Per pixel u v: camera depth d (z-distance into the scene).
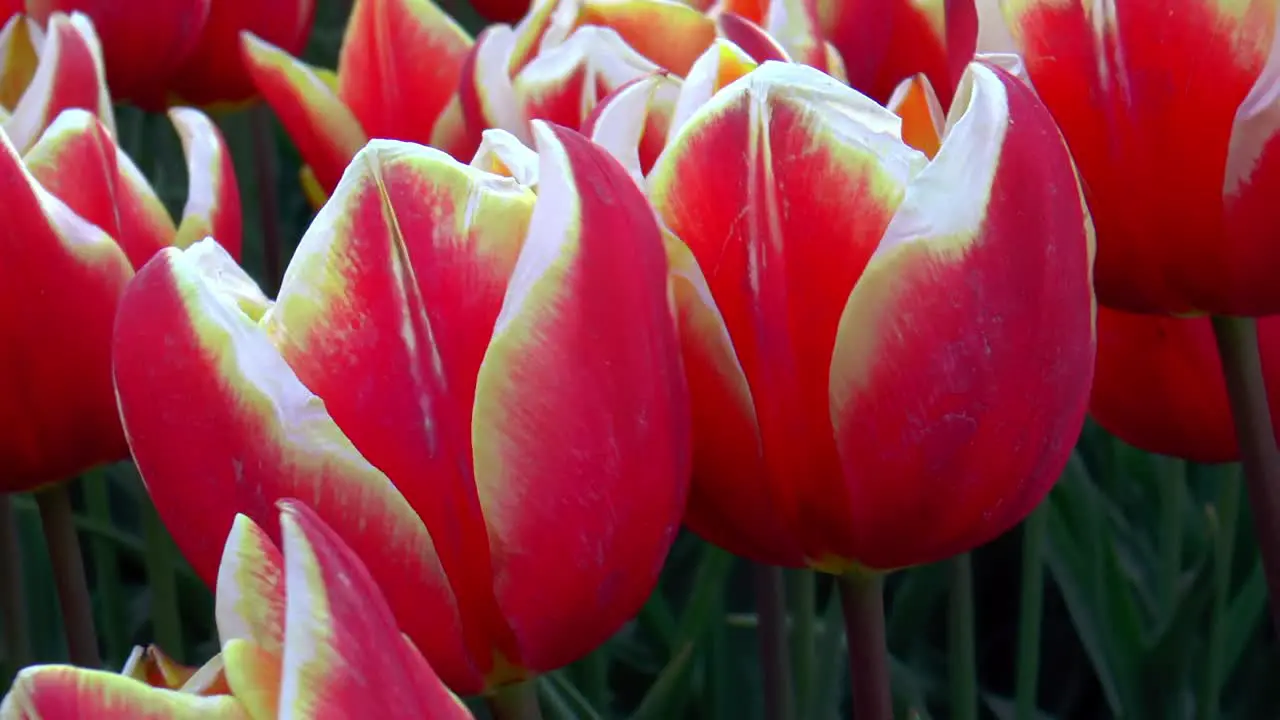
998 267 0.30
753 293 0.31
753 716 0.68
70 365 0.39
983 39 0.38
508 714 0.32
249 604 0.26
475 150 0.42
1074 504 0.62
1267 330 0.40
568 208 0.29
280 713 0.25
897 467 0.31
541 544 0.30
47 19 0.55
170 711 0.25
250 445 0.30
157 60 0.58
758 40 0.37
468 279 0.30
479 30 1.04
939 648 0.77
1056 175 0.31
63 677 0.25
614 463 0.30
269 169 0.75
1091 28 0.35
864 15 0.45
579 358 0.29
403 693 0.26
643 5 0.41
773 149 0.30
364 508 0.30
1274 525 0.38
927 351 0.30
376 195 0.30
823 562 0.33
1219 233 0.36
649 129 0.36
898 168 0.31
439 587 0.30
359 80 0.49
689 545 0.76
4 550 0.51
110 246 0.38
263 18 0.62
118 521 0.86
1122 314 0.40
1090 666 0.77
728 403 0.32
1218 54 0.34
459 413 0.30
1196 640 0.65
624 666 0.74
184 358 0.30
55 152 0.39
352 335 0.30
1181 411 0.40
